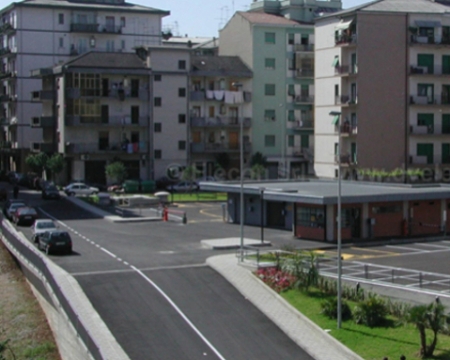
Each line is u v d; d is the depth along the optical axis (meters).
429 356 24.66
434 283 32.91
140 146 88.88
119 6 103.25
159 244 47.78
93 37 100.38
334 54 74.06
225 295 34.03
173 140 89.88
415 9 73.44
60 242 43.91
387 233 50.84
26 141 98.94
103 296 33.75
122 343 27.58
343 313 29.44
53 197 75.12
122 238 50.59
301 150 94.88
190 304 32.62
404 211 51.47
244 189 55.72
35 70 91.81
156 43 104.12
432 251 44.47
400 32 72.44
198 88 91.44
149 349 26.97
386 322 28.62
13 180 92.44
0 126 108.19
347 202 48.31
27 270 43.34
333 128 74.56
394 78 72.44
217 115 91.62
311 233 49.84
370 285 32.62
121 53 91.19
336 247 46.12
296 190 53.12
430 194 51.47
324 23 75.50
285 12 98.12
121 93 87.44
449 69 74.19
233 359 25.98
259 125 93.25
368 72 71.69
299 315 30.17
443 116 74.12
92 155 87.75
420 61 73.25
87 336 25.92
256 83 93.00
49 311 35.47
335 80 74.00
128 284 35.88
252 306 32.28
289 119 94.31
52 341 33.22
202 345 27.44
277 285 34.31
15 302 39.31
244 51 94.38
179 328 29.39
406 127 72.88
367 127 71.81
